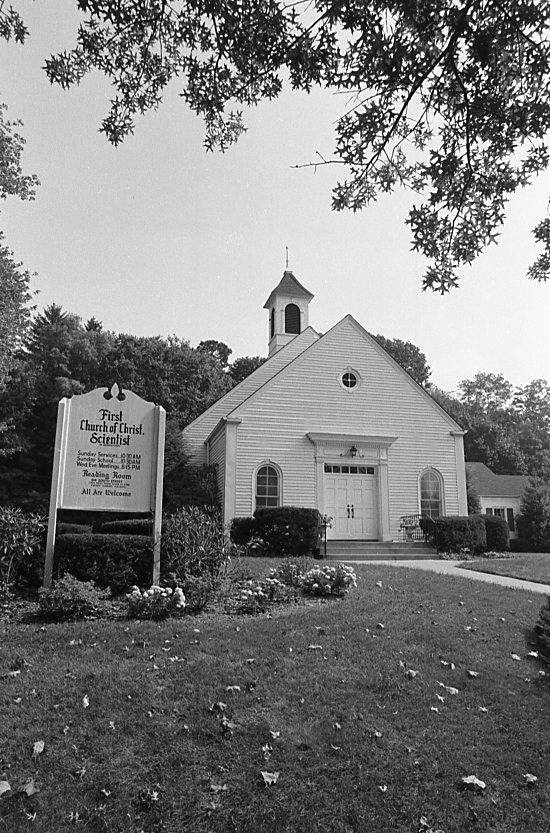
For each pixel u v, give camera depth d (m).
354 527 20.61
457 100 4.88
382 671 6.21
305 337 26.42
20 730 4.74
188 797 4.09
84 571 8.91
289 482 20.25
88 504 9.59
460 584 11.20
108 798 4.05
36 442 30.55
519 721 5.45
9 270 25.66
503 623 8.38
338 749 4.71
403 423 21.81
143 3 4.40
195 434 24.53
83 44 4.83
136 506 9.80
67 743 4.61
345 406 21.34
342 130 5.02
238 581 10.02
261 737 4.80
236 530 17.86
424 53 4.62
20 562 9.09
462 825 4.03
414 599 9.52
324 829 3.90
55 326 38.19
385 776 4.46
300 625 7.54
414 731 5.12
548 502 28.53
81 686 5.49
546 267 5.85
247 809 4.01
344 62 4.59
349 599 9.30
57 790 4.09
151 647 6.53
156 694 5.39
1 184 20.86
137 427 10.07
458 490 21.89
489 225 5.33
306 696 5.53
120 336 41.19
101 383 38.09
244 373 56.66
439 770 4.58
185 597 8.24
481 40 4.47
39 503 26.08
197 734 4.80
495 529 20.69
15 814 3.83
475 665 6.63
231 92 5.02
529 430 60.53
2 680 5.58
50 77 4.95
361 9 4.29
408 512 21.17
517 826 4.06
